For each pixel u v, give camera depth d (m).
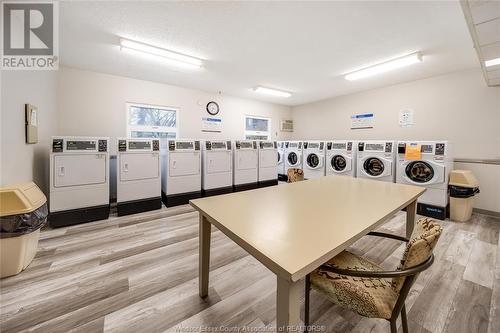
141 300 1.50
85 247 2.24
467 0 1.31
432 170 3.13
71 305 1.45
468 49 2.74
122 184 3.16
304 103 6.23
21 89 2.22
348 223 1.09
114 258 2.04
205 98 4.92
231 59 3.12
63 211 2.72
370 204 1.43
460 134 3.51
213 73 3.71
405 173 3.43
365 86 4.45
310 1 1.88
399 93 4.23
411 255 0.90
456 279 1.73
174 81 4.20
